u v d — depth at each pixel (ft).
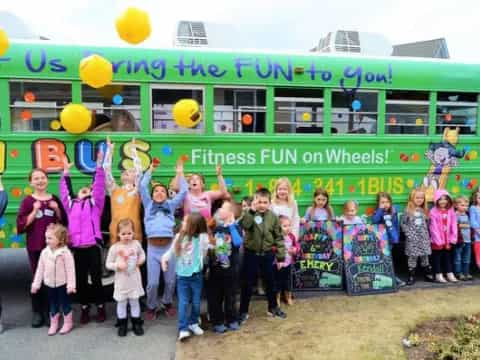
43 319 13.79
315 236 16.48
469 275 18.06
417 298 15.87
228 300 13.17
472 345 11.70
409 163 17.93
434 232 17.33
